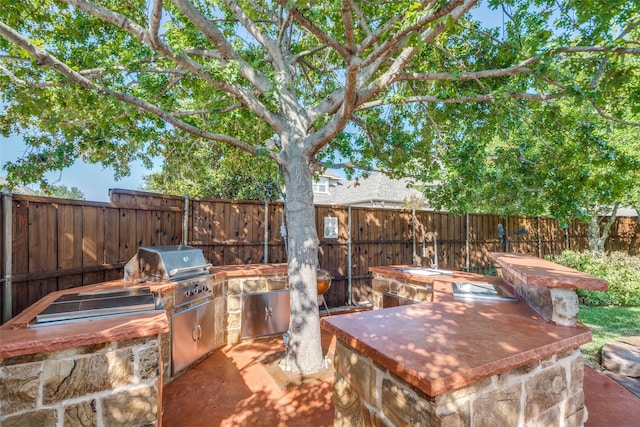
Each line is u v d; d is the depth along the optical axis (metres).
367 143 5.36
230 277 4.28
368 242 6.26
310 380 3.26
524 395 1.54
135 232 4.09
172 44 3.11
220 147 5.79
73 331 1.79
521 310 2.26
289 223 3.69
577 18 3.27
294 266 3.60
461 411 1.29
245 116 4.26
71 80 2.80
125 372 1.89
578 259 7.00
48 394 1.72
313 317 3.56
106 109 3.22
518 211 6.86
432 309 2.28
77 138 4.06
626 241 9.20
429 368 1.29
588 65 3.66
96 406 1.81
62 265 3.30
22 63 3.66
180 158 5.57
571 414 1.79
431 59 4.48
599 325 4.90
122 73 3.37
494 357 1.41
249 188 9.01
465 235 7.37
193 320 3.55
